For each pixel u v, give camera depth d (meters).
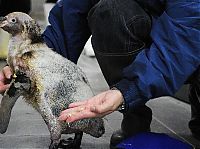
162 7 1.22
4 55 2.90
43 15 5.11
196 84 1.22
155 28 1.08
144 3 1.25
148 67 1.02
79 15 1.46
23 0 3.66
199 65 1.12
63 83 1.20
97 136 1.29
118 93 1.00
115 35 1.23
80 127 1.22
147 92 1.01
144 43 1.23
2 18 1.24
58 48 1.46
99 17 1.27
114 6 1.25
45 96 1.18
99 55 1.31
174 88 1.03
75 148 1.37
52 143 1.20
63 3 1.48
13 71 1.24
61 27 1.48
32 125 1.63
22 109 1.87
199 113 1.51
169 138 1.21
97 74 2.81
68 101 1.20
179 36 1.03
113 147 1.35
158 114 1.92
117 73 1.27
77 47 1.50
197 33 1.02
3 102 1.25
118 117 1.81
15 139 1.46
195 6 1.04
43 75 1.19
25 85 1.20
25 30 1.24
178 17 1.05
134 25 1.21
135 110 1.39
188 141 1.55
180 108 2.05
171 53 1.02
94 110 0.96
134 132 1.42
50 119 1.18
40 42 1.26
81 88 1.24
